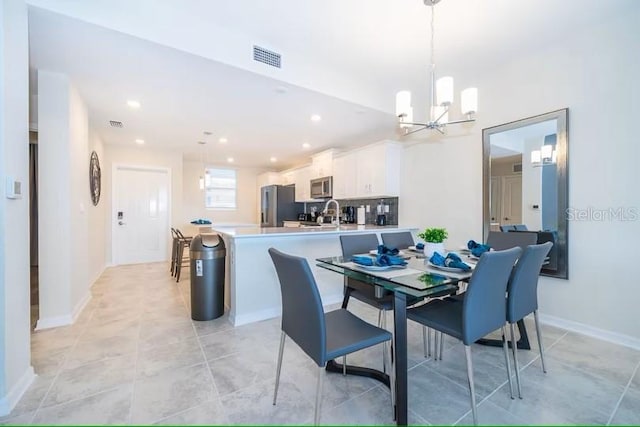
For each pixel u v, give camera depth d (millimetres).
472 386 1391
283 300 1558
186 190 6781
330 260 1971
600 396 1599
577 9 2125
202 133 4414
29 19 1783
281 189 6328
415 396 1609
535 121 2703
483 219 3156
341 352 1328
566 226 2510
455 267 1660
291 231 2945
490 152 3092
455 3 2045
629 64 2186
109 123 3873
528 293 1771
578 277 2455
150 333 2420
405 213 4137
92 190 3811
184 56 2229
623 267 2225
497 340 2234
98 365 1905
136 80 2639
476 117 3221
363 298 2047
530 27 2330
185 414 1455
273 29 2355
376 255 2121
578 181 2447
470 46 2592
